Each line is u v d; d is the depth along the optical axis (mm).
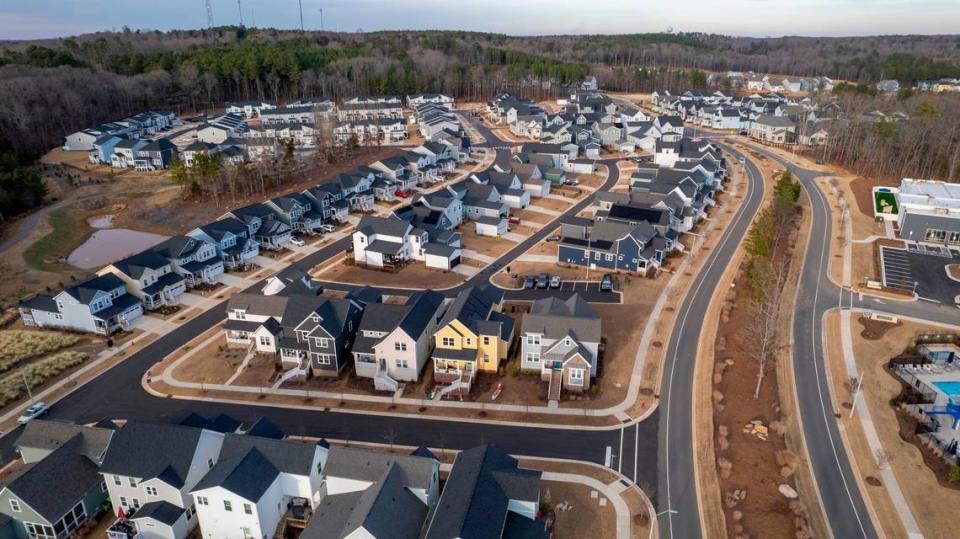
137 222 110562
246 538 41500
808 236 98375
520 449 50625
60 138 171375
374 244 89188
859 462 49125
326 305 63500
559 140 160125
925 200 100500
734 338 67312
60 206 118688
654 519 43281
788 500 44906
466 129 193000
